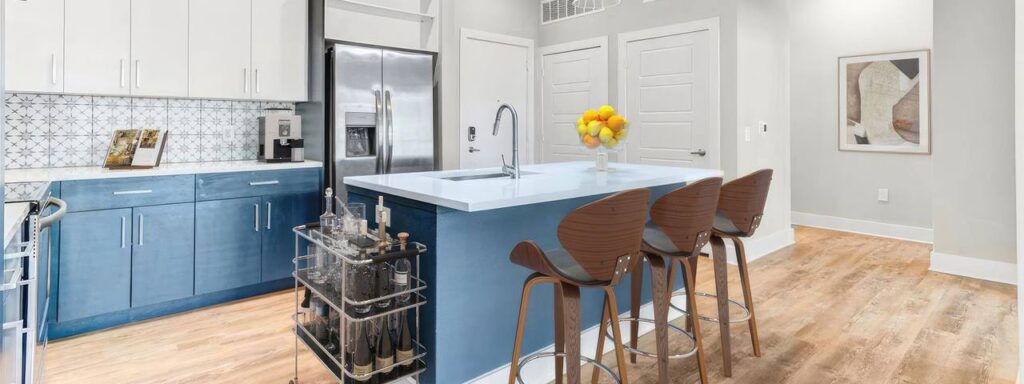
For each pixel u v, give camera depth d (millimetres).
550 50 5688
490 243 2240
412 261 2162
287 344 2799
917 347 2713
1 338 944
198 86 3488
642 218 1784
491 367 2271
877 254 4738
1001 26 3740
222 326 3041
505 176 2850
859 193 5688
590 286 1762
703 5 4527
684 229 2043
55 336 2844
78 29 3074
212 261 3342
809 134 6008
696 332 2229
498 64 5418
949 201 4066
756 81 4617
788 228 5160
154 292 3135
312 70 4016
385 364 2018
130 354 2664
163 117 3678
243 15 3650
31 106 3229
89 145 3432
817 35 5848
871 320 3098
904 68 5285
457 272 2133
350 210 2039
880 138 5496
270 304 3418
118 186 2979
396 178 2600
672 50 4750
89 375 2438
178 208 3195
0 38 820
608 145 3041
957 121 3986
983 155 3889
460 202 1862
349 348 2029
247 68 3672
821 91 5867
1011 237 3805
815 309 3299
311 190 3770
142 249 3080
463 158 5141
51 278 2793
